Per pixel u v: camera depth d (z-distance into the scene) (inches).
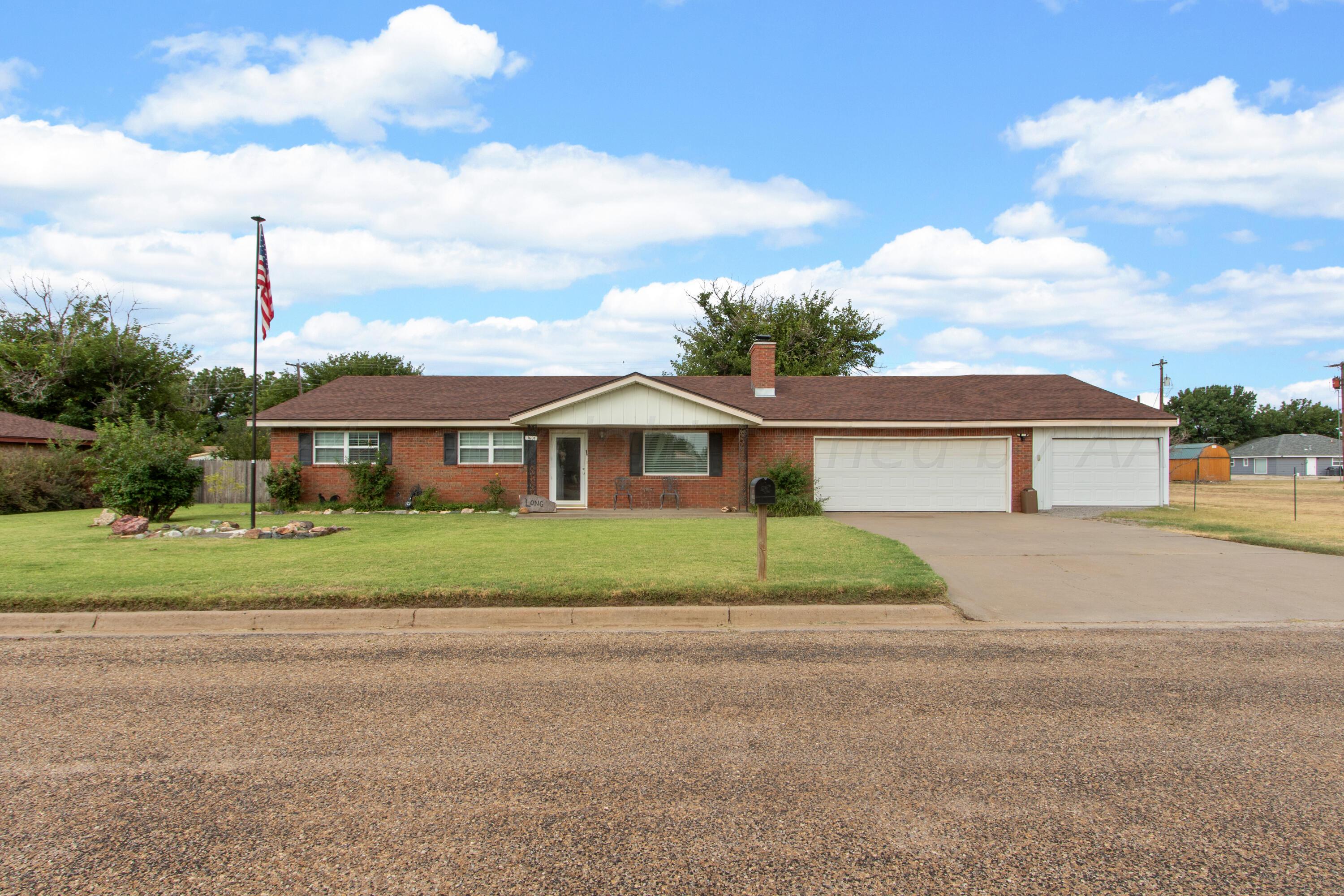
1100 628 294.0
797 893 115.5
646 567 381.1
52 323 1489.9
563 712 195.9
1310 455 2522.1
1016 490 795.4
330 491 826.8
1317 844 129.6
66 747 173.2
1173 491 1312.7
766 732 181.6
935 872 121.5
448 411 831.1
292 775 157.9
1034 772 158.7
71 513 845.2
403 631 290.0
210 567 385.4
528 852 127.6
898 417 801.6
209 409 2170.3
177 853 126.9
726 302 1668.3
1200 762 164.1
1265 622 303.7
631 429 805.9
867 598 322.0
